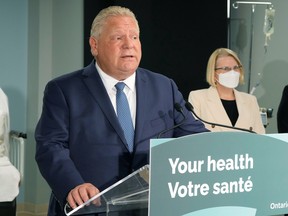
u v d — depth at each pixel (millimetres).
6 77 4449
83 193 1161
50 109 1492
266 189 1170
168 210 1051
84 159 1441
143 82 1559
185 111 1601
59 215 1442
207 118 2836
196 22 4273
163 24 4277
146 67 4266
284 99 3316
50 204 1490
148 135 1489
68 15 4410
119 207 1105
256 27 4402
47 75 4449
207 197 1094
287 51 4340
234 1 4406
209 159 1093
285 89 3338
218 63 2910
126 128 1481
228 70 2893
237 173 1130
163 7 4270
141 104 1511
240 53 4445
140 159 1456
